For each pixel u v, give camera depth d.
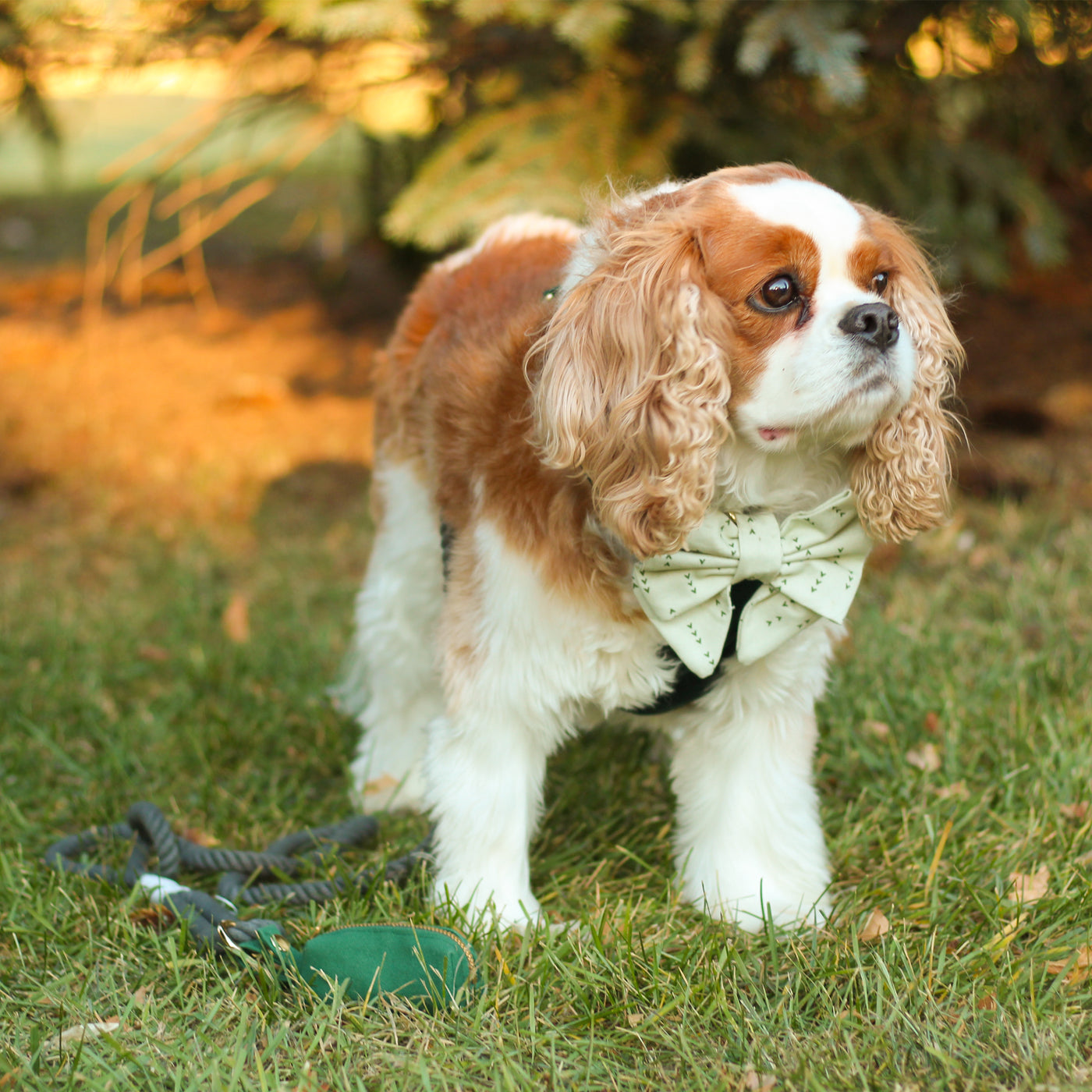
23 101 2.58
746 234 1.51
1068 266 3.89
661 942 1.57
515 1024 1.50
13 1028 1.51
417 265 3.95
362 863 1.68
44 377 3.54
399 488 1.76
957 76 2.40
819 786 1.77
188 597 2.17
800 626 1.58
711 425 1.51
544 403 1.54
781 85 2.36
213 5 2.30
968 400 3.05
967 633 1.95
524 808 1.62
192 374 3.60
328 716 1.88
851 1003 1.53
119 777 1.79
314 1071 1.47
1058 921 1.58
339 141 3.76
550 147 2.13
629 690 1.59
